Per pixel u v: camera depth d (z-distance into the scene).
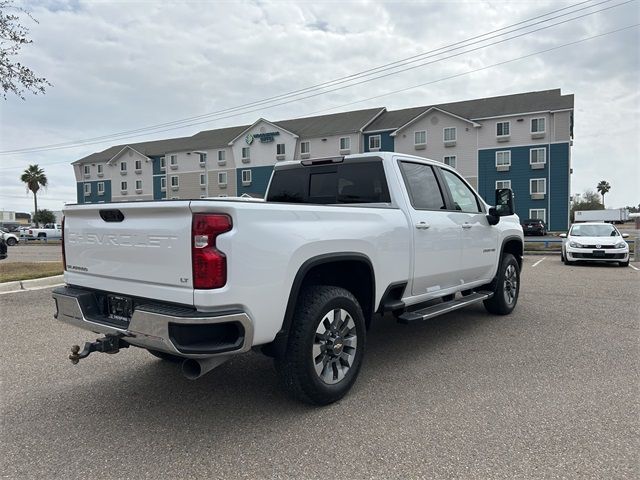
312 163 5.12
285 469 2.63
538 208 40.31
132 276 3.15
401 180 4.52
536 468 2.60
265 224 3.01
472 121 41.56
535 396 3.62
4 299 7.96
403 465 2.66
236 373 4.29
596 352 4.75
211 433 3.08
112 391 3.86
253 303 2.91
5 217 89.50
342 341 3.58
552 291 8.65
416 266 4.41
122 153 62.12
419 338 5.38
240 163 52.44
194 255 2.77
